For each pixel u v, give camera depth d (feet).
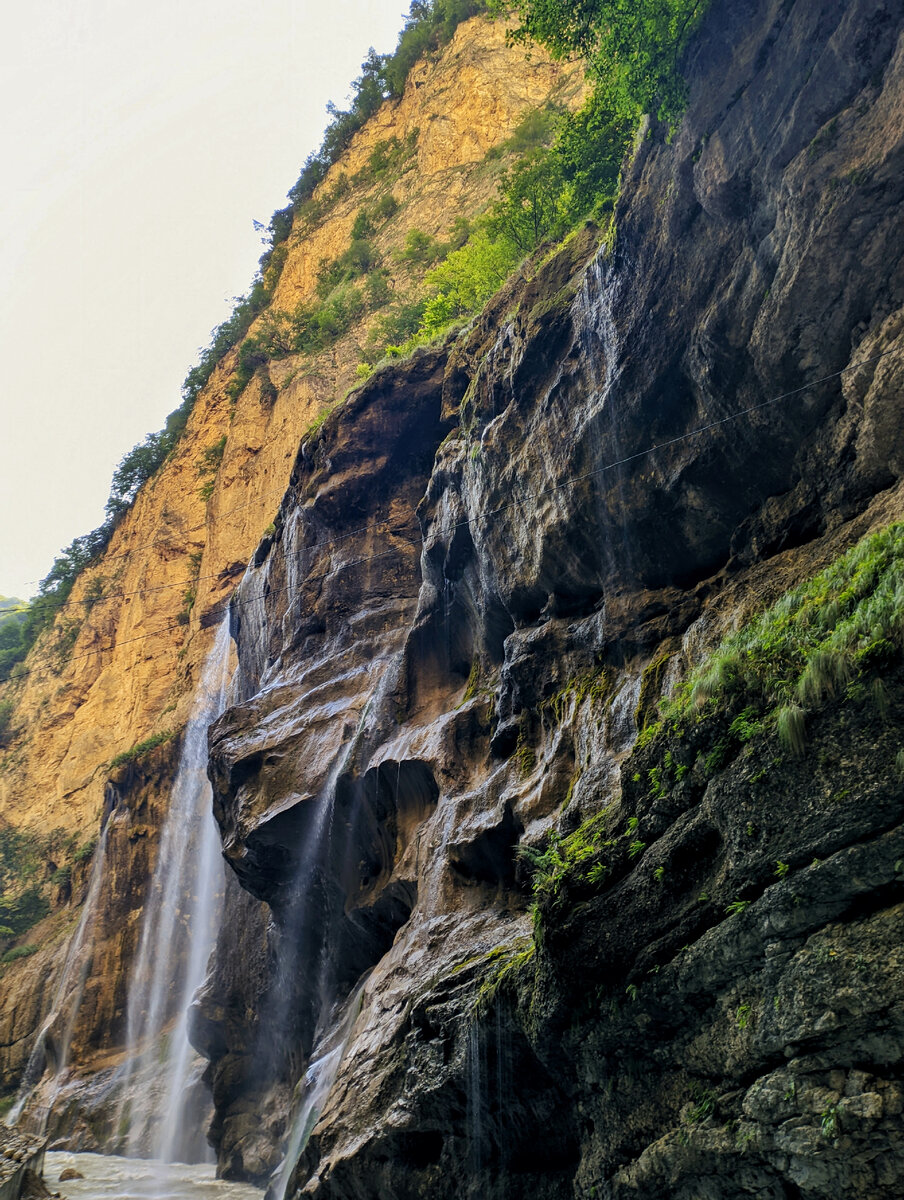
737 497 43.24
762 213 39.83
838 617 24.40
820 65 36.83
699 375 43.32
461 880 50.03
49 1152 108.58
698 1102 24.09
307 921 67.36
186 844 137.59
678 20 42.34
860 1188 19.67
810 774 22.35
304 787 66.39
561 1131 31.48
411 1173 37.04
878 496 34.71
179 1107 103.60
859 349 35.76
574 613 53.31
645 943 26.35
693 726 26.43
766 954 22.49
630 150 55.01
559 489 51.62
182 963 127.24
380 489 81.92
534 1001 30.40
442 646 66.64
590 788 42.27
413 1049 39.22
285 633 87.10
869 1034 20.10
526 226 91.15
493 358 63.41
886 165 34.17
